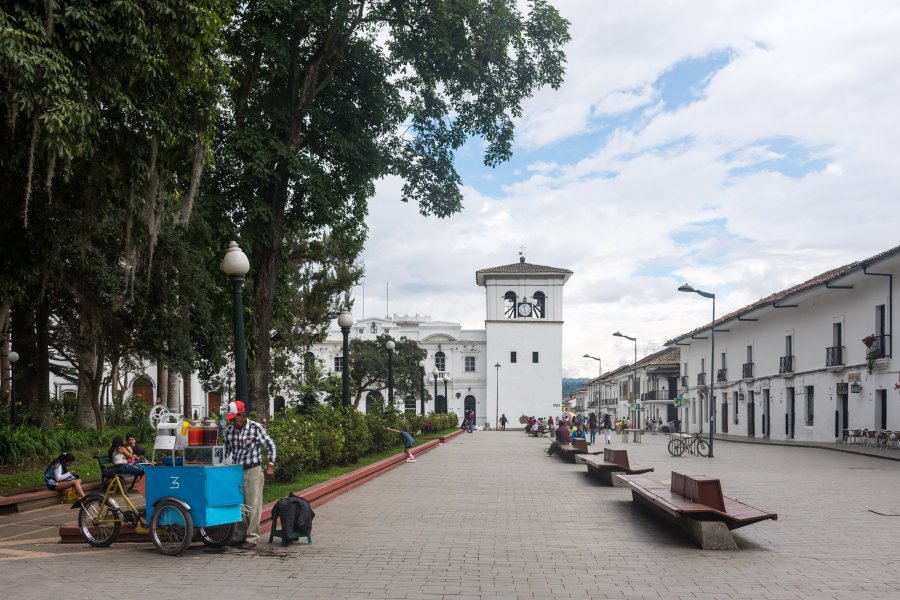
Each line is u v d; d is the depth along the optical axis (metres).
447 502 13.12
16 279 13.86
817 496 14.27
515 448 32.12
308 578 7.16
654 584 6.99
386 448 25.81
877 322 32.78
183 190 15.44
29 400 28.23
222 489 8.39
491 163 22.08
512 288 78.56
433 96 21.30
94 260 20.36
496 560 8.07
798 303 40.84
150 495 8.42
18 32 9.11
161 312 23.47
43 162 11.60
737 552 8.59
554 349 77.44
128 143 12.27
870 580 7.20
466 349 80.06
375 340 75.44
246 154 17.38
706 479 9.03
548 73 20.86
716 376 55.91
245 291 20.42
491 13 19.84
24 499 12.34
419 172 21.94
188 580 7.02
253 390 18.41
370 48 20.09
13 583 6.79
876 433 31.09
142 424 25.67
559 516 11.41
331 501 13.23
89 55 10.51
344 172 20.14
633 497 13.02
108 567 7.59
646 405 81.44
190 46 11.53
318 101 19.69
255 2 17.11
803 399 40.75
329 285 34.31
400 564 7.84
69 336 25.02
